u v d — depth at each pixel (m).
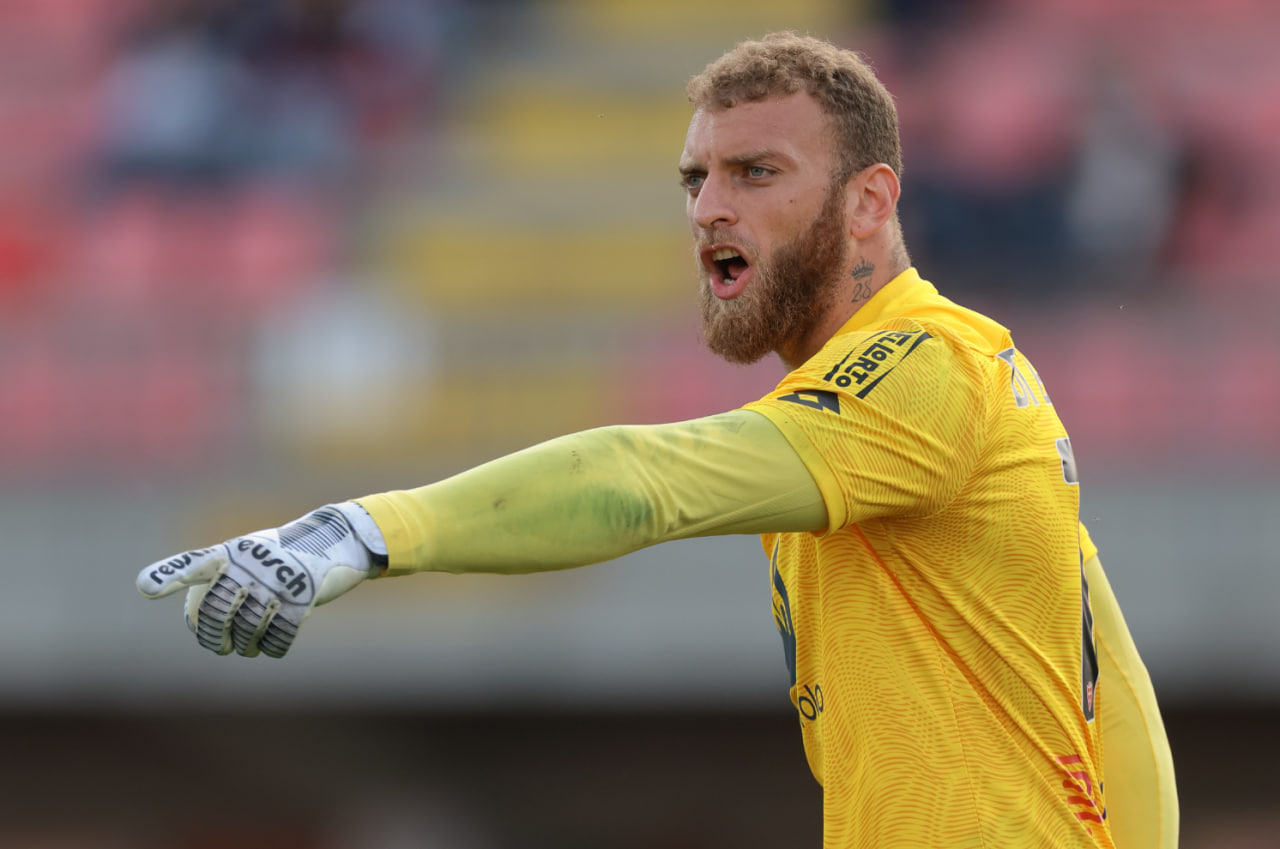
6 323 29.64
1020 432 6.89
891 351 6.55
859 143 7.25
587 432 6.00
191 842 27.72
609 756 27.42
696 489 5.96
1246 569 24.94
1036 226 32.03
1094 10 39.62
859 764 6.95
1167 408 28.67
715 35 40.91
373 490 27.22
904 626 6.83
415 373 30.08
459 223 35.41
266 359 29.39
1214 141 34.16
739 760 27.27
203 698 25.22
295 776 27.56
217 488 26.95
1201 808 26.34
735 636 24.88
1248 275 31.58
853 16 40.84
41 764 27.00
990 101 35.62
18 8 40.03
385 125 38.38
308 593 5.30
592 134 38.75
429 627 24.89
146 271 34.34
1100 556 25.14
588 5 41.47
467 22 40.88
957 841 6.72
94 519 26.14
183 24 38.09
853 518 6.33
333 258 34.62
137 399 29.05
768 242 7.16
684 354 30.62
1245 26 38.97
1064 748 6.98
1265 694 24.78
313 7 37.88
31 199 35.59
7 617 25.48
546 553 5.73
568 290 34.78
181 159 35.78
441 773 27.50
